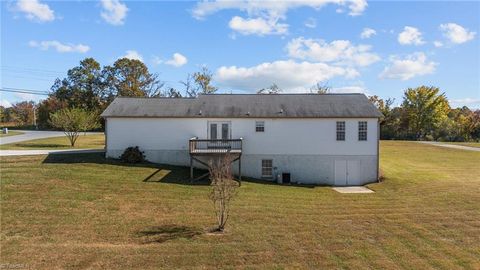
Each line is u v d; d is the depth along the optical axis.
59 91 69.12
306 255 11.45
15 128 71.44
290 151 26.08
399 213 17.00
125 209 16.59
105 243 12.41
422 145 47.75
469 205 18.34
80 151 29.05
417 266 10.62
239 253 11.56
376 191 22.98
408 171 28.89
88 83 69.38
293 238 13.12
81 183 20.20
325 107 27.06
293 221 15.45
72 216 15.22
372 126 25.91
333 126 25.95
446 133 61.94
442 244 12.55
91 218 15.10
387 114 67.50
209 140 24.30
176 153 26.34
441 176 26.86
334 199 20.39
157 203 17.75
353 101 28.11
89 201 17.41
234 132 26.14
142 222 14.87
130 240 12.78
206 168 25.92
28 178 20.25
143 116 26.00
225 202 15.91
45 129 68.38
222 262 10.82
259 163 26.17
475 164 32.50
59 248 11.70
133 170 23.86
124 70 68.12
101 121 64.12
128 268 10.27
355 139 25.92
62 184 19.70
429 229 14.34
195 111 26.61
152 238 13.00
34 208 15.87
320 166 26.02
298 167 26.11
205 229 14.12
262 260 11.01
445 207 18.06
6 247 11.62
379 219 15.93
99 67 70.12
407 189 22.98
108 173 22.67
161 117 26.11
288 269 10.36
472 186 23.16
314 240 12.93
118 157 26.44
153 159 26.39
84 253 11.30
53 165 23.47
